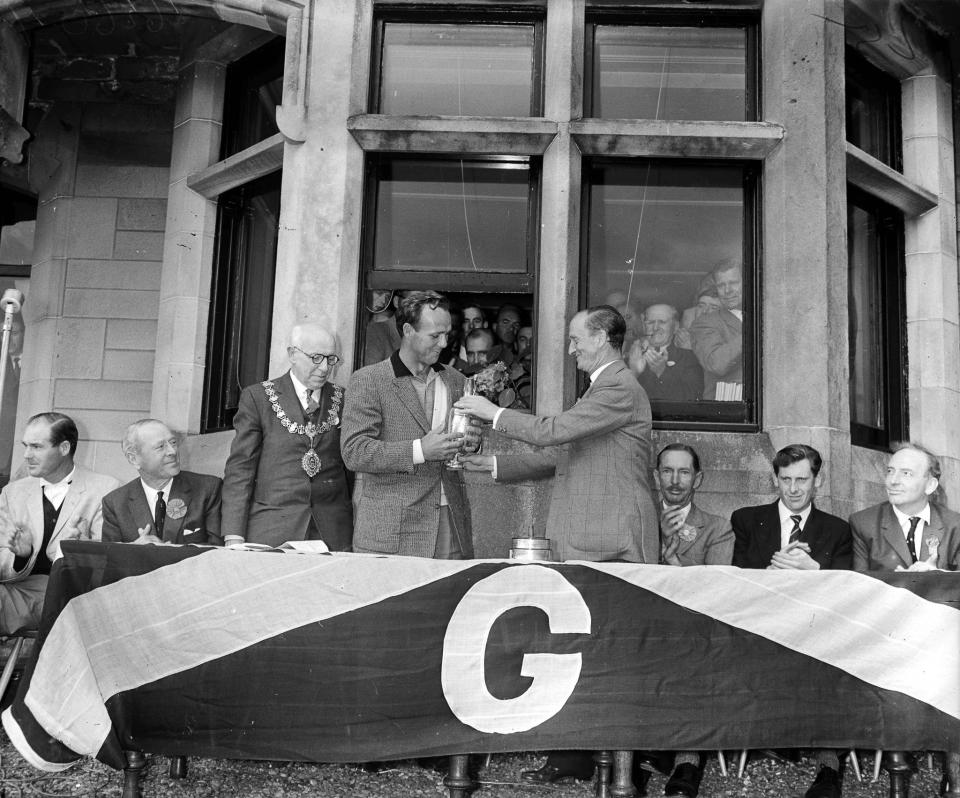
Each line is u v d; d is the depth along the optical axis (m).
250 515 4.19
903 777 3.43
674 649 3.27
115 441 6.36
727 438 5.00
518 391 5.28
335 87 5.18
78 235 6.59
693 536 4.42
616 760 3.27
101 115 6.67
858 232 5.78
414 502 3.97
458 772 3.28
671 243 5.35
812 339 4.97
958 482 5.60
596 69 5.45
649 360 5.25
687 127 5.13
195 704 3.20
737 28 5.48
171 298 6.04
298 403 4.26
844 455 4.92
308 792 3.53
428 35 5.45
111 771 3.67
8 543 4.36
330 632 3.23
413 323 4.02
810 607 3.30
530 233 5.28
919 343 5.72
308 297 5.00
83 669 3.18
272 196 6.02
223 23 6.16
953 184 5.91
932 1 5.74
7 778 3.60
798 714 3.26
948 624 3.29
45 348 6.49
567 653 3.25
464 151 5.22
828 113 5.20
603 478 3.84
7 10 5.45
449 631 3.24
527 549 3.44
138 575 3.25
